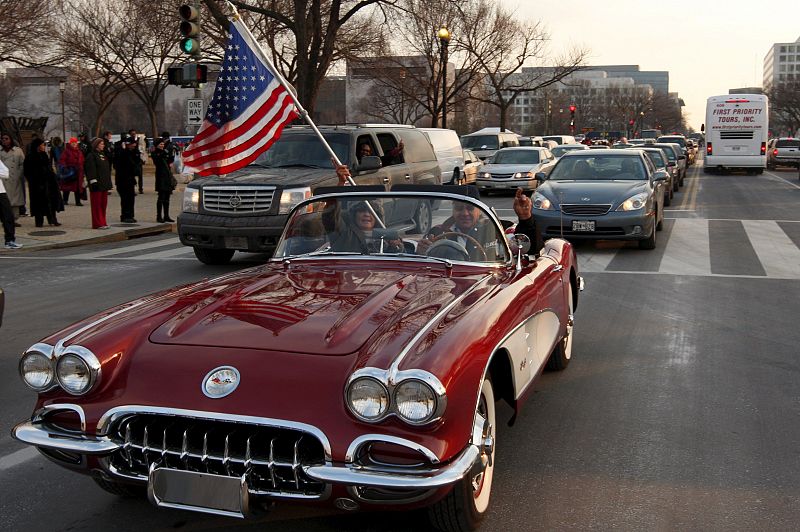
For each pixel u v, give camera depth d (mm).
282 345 3439
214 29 34188
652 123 154000
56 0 38656
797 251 12867
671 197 22188
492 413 3881
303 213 5148
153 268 11859
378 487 3062
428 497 3141
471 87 50438
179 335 3605
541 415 5352
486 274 4605
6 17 34562
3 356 7004
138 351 3533
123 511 3984
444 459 3141
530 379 4496
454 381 3205
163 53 44062
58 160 23203
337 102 107125
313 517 3910
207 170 7195
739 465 4500
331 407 3174
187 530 3791
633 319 8195
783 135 154000
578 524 3793
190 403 3260
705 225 16594
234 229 11242
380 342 3359
